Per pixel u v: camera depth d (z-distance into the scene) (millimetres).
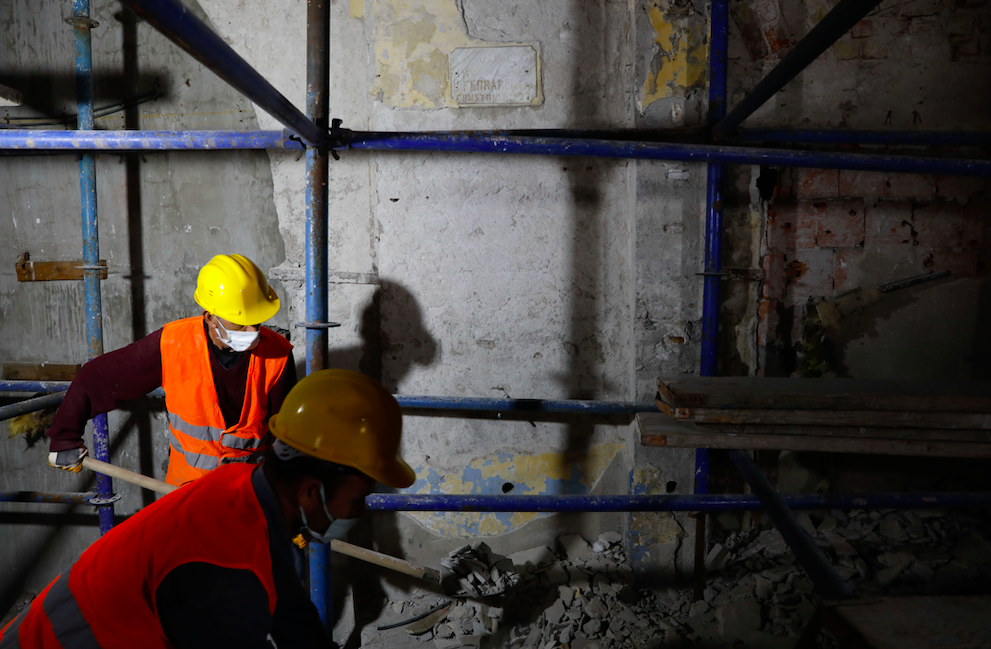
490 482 2697
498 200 2539
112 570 915
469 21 2439
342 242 2568
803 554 1278
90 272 2260
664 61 2344
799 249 2512
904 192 2459
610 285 2590
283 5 2441
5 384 2346
